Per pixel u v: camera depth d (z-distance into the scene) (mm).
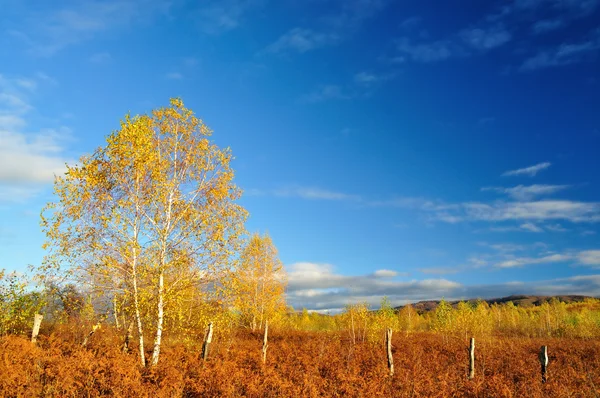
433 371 16875
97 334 16375
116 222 12969
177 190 14625
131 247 13523
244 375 12195
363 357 20094
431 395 11695
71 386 9852
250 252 33406
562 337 39875
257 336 30781
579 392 12516
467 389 12680
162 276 13539
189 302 14250
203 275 14242
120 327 14977
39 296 15625
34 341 14430
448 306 35406
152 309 13727
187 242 14312
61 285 13383
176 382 10852
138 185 13859
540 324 49500
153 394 10039
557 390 12617
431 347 25484
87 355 12594
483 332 34344
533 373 15945
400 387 12734
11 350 12711
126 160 13367
